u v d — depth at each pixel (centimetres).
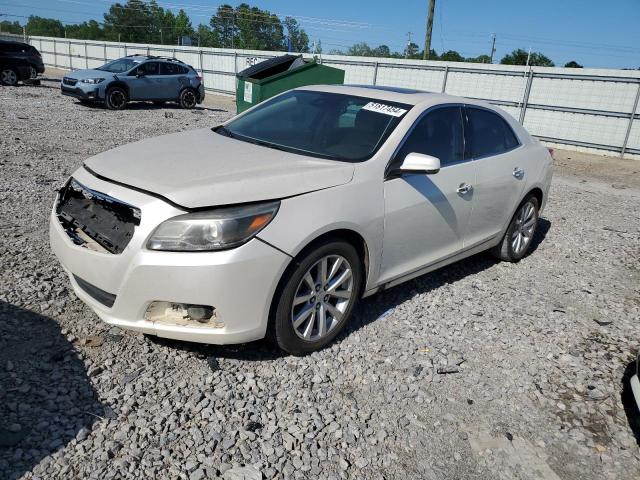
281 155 376
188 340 310
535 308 466
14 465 241
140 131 1256
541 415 323
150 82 1809
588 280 548
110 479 241
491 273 541
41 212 574
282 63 1169
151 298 296
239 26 9281
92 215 329
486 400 331
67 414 275
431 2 3128
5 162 787
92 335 346
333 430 289
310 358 351
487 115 506
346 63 2339
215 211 297
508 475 275
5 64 2100
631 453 299
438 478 268
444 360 367
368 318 413
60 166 805
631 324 452
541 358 385
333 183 345
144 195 304
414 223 399
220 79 3009
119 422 275
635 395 310
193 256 290
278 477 255
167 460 256
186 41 4203
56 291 395
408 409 315
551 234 709
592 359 389
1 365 305
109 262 301
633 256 639
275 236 306
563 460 290
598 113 1683
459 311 443
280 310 322
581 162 1504
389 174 380
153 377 313
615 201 978
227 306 298
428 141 423
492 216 498
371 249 367
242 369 330
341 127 414
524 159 536
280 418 293
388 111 421
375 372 345
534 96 1817
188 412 288
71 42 4128
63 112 1500
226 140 413
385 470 269
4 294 382
